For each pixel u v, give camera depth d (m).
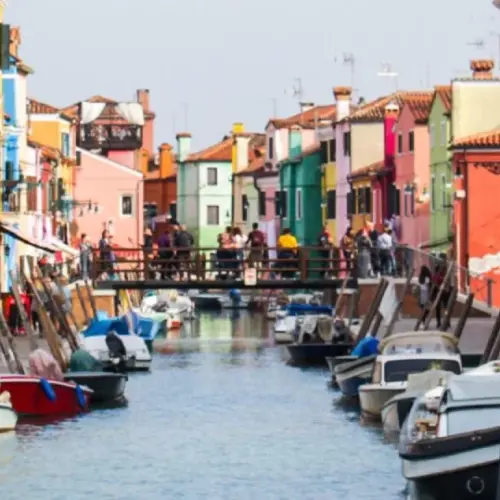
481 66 113.31
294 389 68.94
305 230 159.50
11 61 110.75
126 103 176.38
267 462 49.19
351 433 54.72
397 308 77.38
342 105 149.75
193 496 44.03
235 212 189.38
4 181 100.25
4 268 100.94
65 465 48.72
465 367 65.94
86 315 89.31
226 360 83.81
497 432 38.31
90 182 165.12
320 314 99.06
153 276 102.12
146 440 53.69
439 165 116.69
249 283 94.94
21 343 79.25
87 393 60.50
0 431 55.09
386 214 131.75
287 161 161.75
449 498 38.69
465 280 103.25
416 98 131.62
